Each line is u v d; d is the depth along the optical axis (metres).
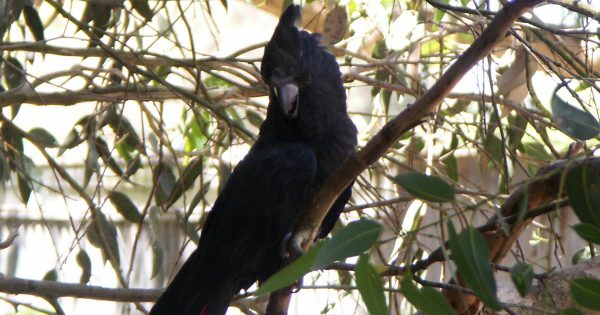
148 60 7.48
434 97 3.96
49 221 12.99
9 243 6.43
